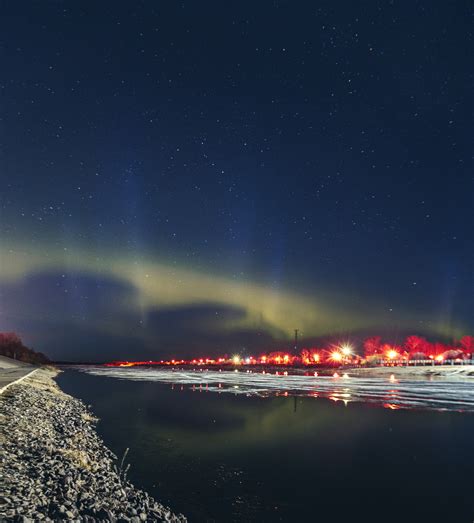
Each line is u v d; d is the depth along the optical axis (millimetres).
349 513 12227
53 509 10078
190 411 34125
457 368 94875
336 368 135750
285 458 18406
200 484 14758
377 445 20844
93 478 13789
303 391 51875
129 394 50594
